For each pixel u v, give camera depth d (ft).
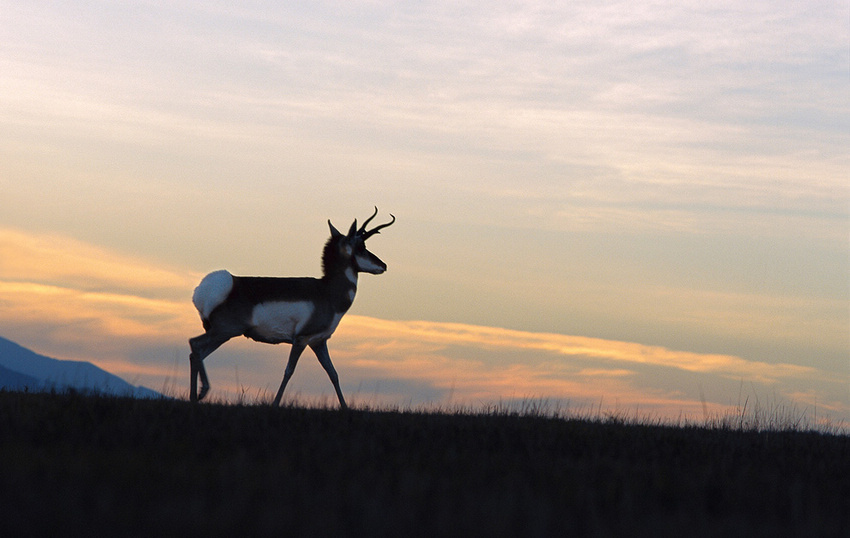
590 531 35.60
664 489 45.62
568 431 71.31
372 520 34.47
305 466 45.32
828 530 37.99
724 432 83.92
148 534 32.22
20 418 55.77
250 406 77.41
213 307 89.86
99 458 44.14
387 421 70.08
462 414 85.40
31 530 31.96
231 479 40.16
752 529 37.50
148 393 83.51
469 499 38.52
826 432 92.99
